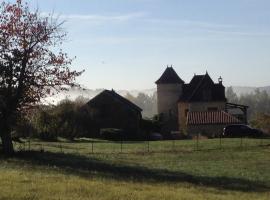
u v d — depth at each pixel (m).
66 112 66.38
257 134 66.38
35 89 35.62
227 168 35.53
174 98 98.00
